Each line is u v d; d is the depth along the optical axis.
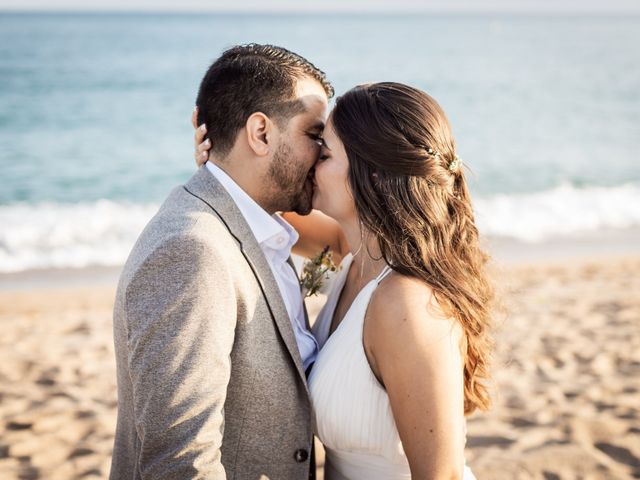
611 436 3.65
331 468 2.08
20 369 4.91
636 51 56.41
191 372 1.55
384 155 1.84
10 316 6.61
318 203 2.03
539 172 16.16
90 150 17.64
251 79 1.87
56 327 6.19
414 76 36.88
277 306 1.82
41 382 4.66
